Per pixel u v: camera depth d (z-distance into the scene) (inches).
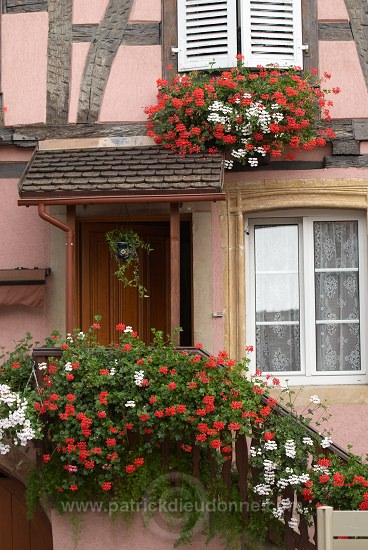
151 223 359.6
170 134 319.3
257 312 336.2
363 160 329.4
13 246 335.6
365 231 333.7
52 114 335.3
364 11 335.6
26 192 303.4
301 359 334.3
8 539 356.8
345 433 325.4
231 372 278.4
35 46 338.6
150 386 277.1
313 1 335.6
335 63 333.4
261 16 332.8
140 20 337.1
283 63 332.8
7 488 357.4
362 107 331.0
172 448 291.0
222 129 312.2
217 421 272.1
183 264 366.6
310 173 329.1
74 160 321.4
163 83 323.6
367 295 333.4
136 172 309.3
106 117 333.7
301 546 280.8
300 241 336.2
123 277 325.1
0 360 331.6
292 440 274.7
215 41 332.8
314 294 334.6
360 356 334.0
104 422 277.7
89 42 337.4
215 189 299.0
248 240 336.8
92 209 335.6
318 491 273.0
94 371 279.7
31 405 278.1
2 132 335.9
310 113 317.4
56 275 333.7
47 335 332.8
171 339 289.0
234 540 286.8
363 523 211.6
